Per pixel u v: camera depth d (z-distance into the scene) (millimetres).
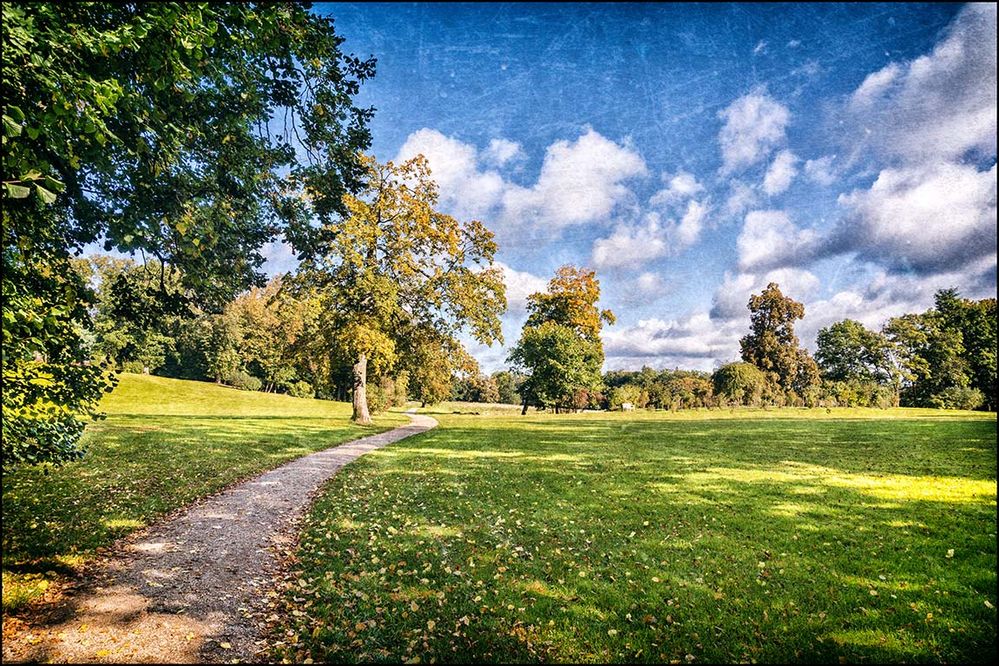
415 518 8945
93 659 4309
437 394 31438
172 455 14062
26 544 6715
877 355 59562
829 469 13227
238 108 6926
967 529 7898
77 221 6055
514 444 19609
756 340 63500
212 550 7117
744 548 7363
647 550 7340
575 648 4785
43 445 5559
